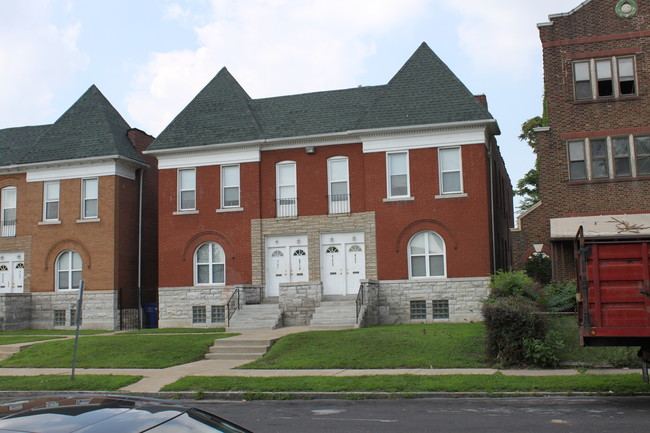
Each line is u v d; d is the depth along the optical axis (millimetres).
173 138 29797
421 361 16453
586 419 10133
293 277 28172
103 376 16234
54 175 31500
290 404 12688
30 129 35156
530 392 12656
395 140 27172
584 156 25641
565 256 25094
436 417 10750
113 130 32031
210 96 31312
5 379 16578
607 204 25172
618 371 14844
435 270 26547
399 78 28516
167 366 18078
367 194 27234
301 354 18094
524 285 20656
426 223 26547
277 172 28844
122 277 30656
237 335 22000
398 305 26469
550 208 25812
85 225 30750
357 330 21078
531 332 15883
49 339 24250
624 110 25422
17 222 32000
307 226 28062
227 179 29391
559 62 26297
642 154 25125
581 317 11734
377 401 12680
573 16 26328
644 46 25422
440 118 26484
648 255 10891
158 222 32938
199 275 29312
